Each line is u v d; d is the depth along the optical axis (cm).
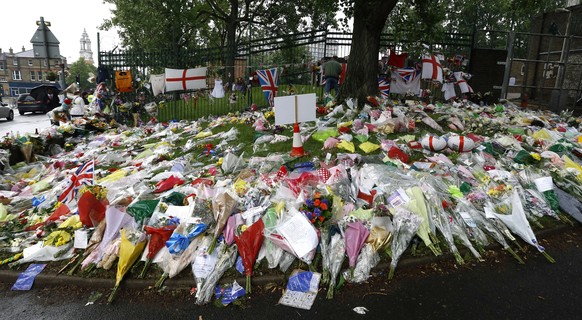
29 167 784
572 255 425
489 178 560
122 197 510
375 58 1038
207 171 657
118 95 1335
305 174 516
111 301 365
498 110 1103
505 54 1318
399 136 779
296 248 389
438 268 402
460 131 852
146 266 395
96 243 429
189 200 484
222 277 384
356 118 885
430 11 1092
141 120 1330
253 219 437
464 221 458
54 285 395
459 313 332
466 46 1329
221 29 3036
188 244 406
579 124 1028
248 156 718
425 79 1182
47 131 988
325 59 1280
